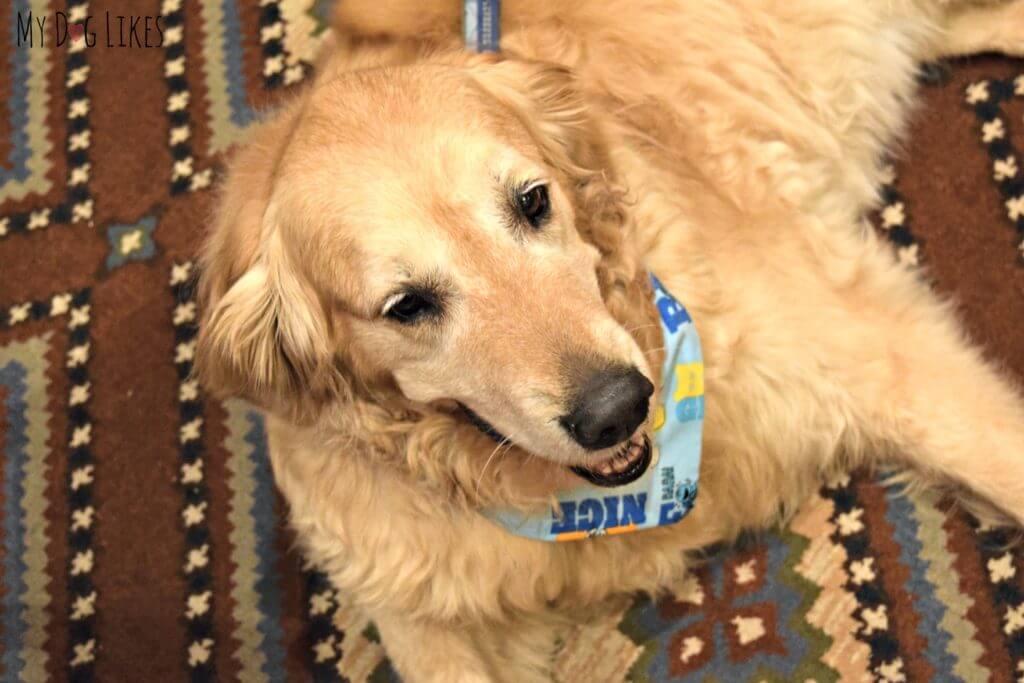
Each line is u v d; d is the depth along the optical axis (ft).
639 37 3.65
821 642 3.52
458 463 3.28
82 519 3.96
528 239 3.00
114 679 3.80
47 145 4.37
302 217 3.09
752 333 3.42
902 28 3.87
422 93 3.08
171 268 4.15
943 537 3.53
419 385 3.12
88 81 4.42
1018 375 3.62
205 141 4.26
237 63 4.33
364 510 3.40
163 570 3.88
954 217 3.78
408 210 2.96
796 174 3.70
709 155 3.61
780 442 3.51
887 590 3.52
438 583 3.43
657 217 3.38
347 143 3.04
